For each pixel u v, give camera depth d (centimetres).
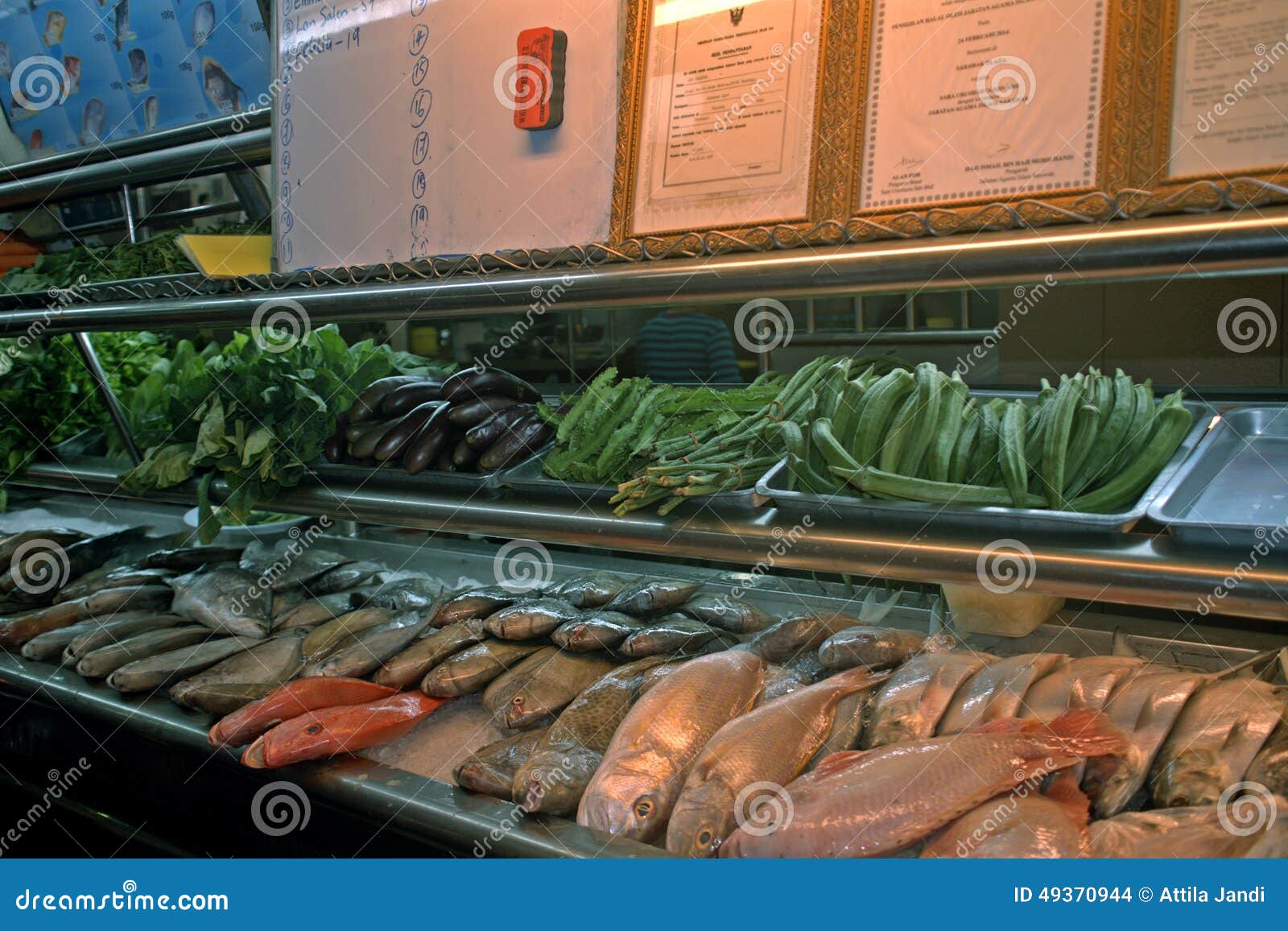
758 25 151
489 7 175
